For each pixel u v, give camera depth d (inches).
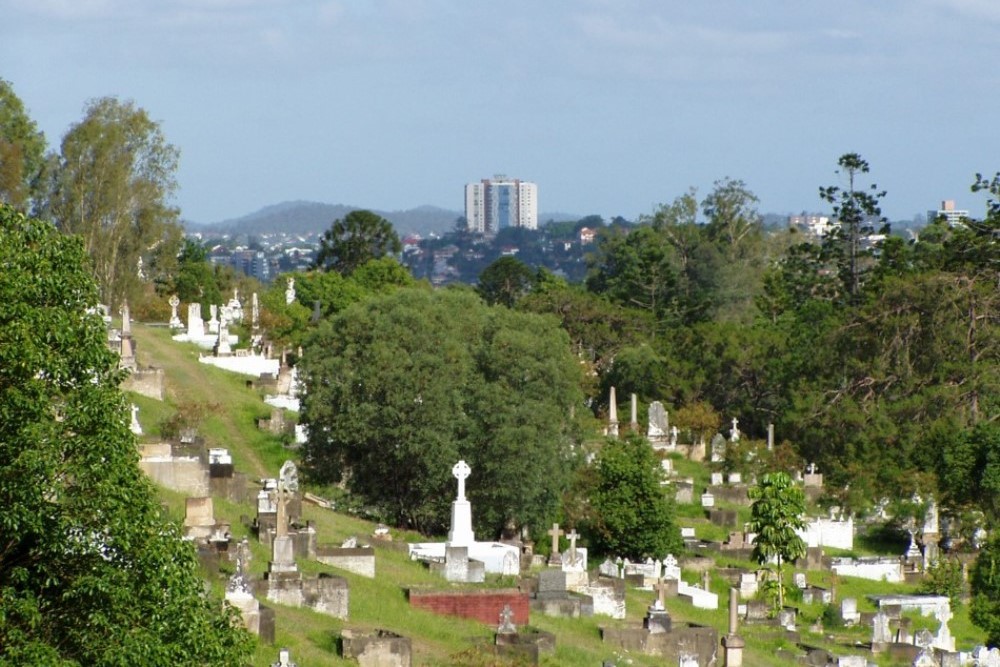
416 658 2608.3
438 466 4313.5
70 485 1796.3
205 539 2918.3
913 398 6496.1
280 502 2807.6
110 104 6584.6
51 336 1785.2
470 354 4554.6
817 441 6417.3
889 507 5472.4
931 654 3553.2
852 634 3929.6
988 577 4441.4
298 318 6614.2
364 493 4424.2
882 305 6958.7
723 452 5999.0
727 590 4195.4
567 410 4601.4
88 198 6466.5
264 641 2458.2
